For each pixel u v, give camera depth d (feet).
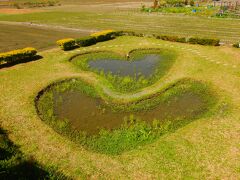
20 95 57.36
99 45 94.58
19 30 124.98
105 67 76.07
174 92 60.23
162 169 36.78
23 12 189.16
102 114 52.19
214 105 53.78
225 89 59.21
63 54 84.12
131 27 130.52
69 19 155.63
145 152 40.09
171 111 53.01
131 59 82.23
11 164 34.83
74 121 49.96
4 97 56.49
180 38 95.66
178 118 49.90
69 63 75.92
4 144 39.91
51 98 58.18
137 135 44.60
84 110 53.83
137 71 73.15
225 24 132.77
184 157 38.83
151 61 80.43
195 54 82.02
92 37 95.81
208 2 231.71
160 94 59.11
